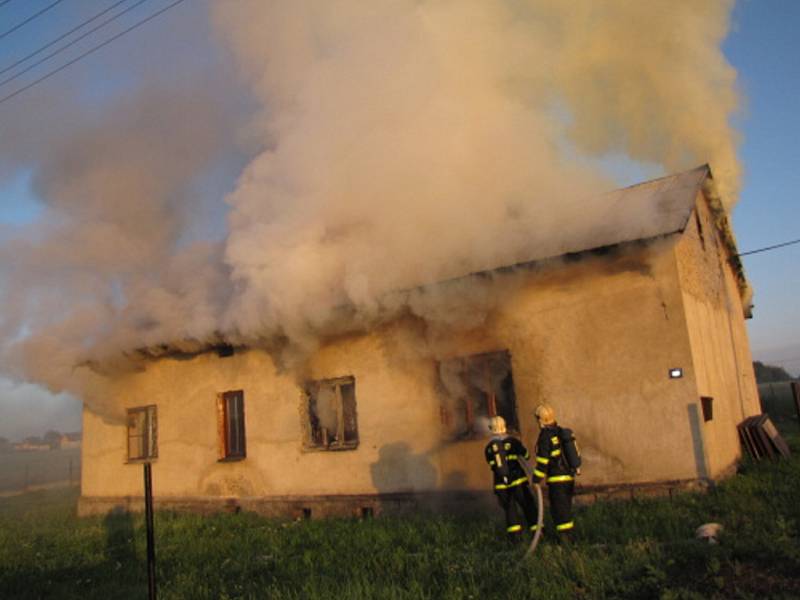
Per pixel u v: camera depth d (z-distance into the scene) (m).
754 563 4.72
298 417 10.13
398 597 4.85
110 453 12.61
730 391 10.20
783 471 8.28
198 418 11.40
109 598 6.05
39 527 11.02
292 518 9.77
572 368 8.02
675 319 7.54
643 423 7.56
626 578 4.73
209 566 6.82
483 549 6.18
